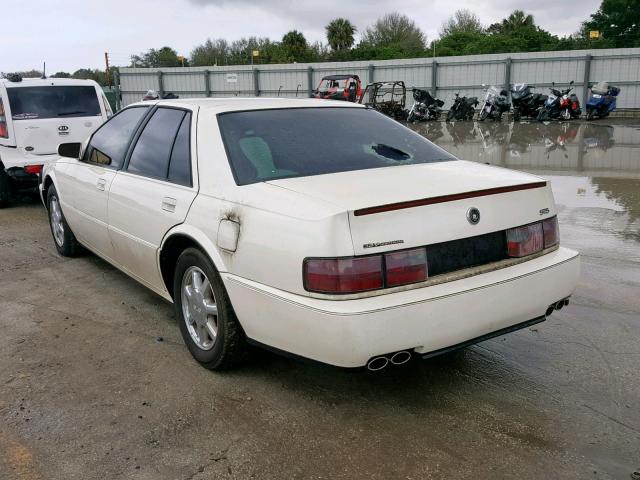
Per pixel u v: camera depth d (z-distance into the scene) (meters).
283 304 2.71
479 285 2.78
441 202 2.75
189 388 3.24
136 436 2.80
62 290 4.84
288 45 62.31
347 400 3.10
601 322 4.03
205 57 61.25
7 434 2.83
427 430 2.82
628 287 4.65
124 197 4.02
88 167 4.75
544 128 19.09
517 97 21.83
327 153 3.39
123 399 3.13
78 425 2.90
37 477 2.52
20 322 4.20
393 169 3.29
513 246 2.98
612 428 2.81
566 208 7.46
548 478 2.46
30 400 3.14
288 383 3.28
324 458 2.62
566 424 2.85
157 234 3.63
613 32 49.75
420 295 2.64
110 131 4.63
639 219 6.80
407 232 2.65
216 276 3.15
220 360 3.28
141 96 33.09
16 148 8.31
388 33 62.38
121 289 4.84
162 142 3.84
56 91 8.75
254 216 2.89
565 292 3.17
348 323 2.51
